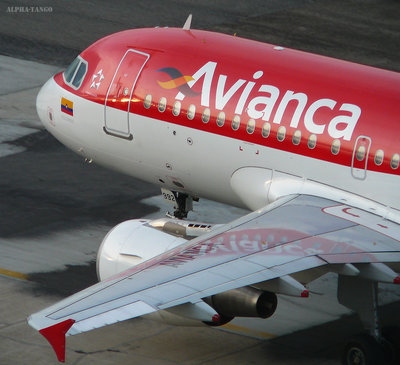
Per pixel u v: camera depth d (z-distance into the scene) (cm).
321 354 7888
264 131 8388
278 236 7181
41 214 10562
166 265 6550
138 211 10812
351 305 7631
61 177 11688
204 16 18125
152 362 7631
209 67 8906
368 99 8044
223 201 9238
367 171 7894
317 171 8169
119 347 7869
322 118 8112
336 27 17925
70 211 10700
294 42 16900
